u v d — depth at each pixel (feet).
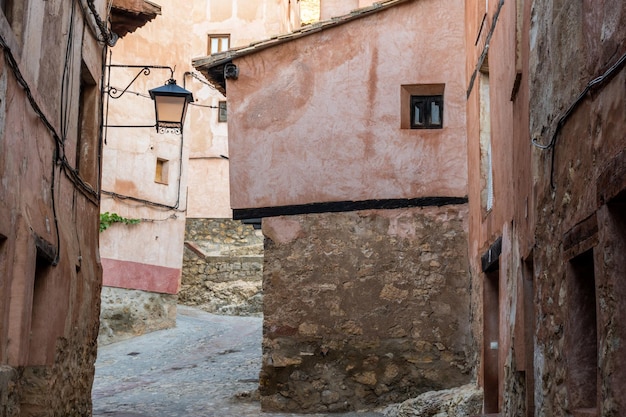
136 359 46.39
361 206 33.42
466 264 32.37
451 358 32.07
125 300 52.60
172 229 57.36
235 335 53.78
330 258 33.45
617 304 10.71
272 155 34.60
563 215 13.74
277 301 33.60
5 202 16.17
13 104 16.53
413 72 33.45
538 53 16.01
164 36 58.08
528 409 17.67
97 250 27.94
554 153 14.47
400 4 33.81
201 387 38.17
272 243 34.09
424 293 32.60
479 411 27.25
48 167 20.26
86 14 25.18
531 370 17.92
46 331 19.80
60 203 21.99
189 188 80.53
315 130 34.19
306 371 32.94
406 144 33.27
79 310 24.09
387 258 32.99
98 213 28.27
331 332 33.04
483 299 27.40
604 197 10.94
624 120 10.20
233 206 34.86
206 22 83.61
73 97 23.89
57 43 21.20
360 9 33.91
